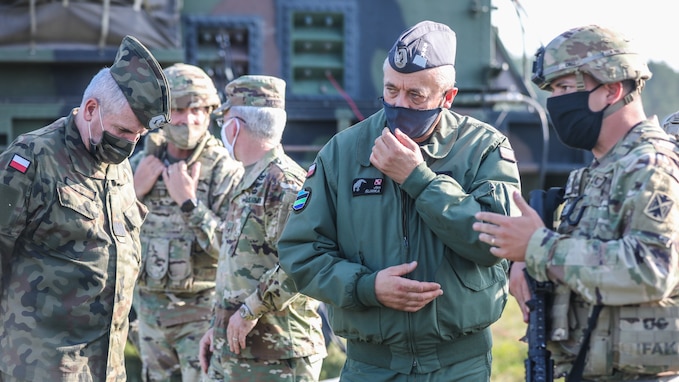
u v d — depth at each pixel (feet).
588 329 11.61
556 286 12.10
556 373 12.34
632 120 11.62
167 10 28.68
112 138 13.66
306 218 13.71
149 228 19.44
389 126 13.43
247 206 16.02
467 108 31.19
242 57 30.63
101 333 13.89
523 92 31.81
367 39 30.99
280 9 30.68
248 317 15.39
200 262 19.40
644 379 11.56
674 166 11.12
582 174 12.05
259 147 16.28
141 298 19.80
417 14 31.17
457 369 13.43
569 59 11.50
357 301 13.03
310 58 30.94
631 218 11.05
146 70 13.58
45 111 26.94
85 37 28.02
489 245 12.57
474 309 13.25
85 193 13.76
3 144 26.91
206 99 19.13
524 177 30.48
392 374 13.37
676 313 11.36
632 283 10.82
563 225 11.94
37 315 13.41
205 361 17.03
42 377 13.28
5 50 27.43
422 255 13.16
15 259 13.53
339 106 30.17
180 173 18.98
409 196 13.26
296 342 15.85
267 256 15.94
